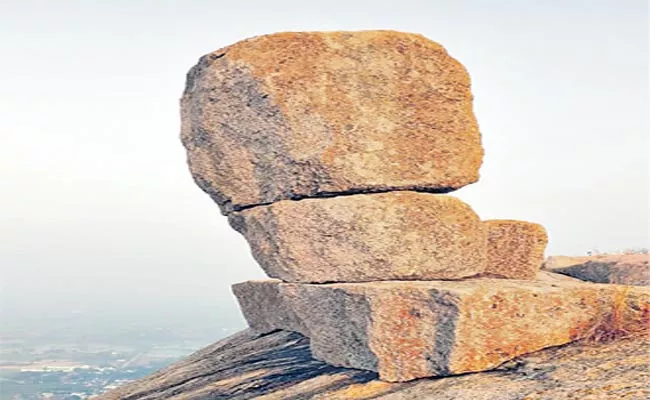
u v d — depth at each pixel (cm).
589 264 1562
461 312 934
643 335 974
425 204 1101
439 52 1158
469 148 1152
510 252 1193
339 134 1098
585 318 994
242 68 1124
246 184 1162
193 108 1194
